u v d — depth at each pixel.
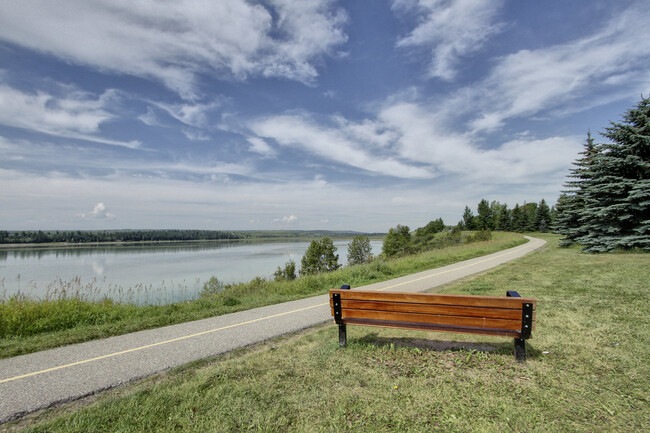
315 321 6.10
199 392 3.29
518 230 73.25
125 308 7.61
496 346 4.29
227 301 8.34
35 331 5.97
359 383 3.36
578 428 2.50
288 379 3.51
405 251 47.59
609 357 3.72
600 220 17.86
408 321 4.05
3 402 3.25
